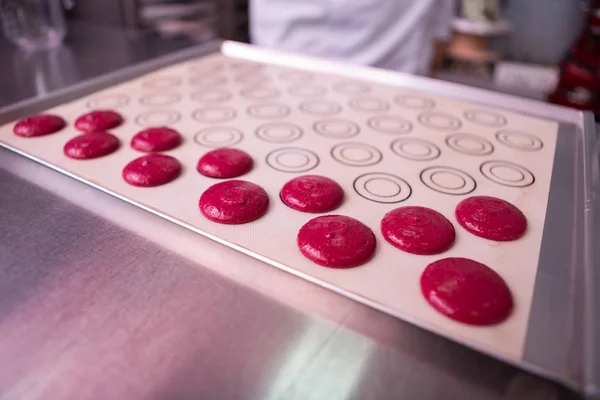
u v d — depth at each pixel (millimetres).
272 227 243
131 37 642
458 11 790
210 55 542
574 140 357
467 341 173
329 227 231
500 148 342
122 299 195
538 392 159
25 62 533
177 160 297
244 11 820
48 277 206
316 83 467
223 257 220
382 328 184
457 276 202
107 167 294
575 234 243
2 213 248
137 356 170
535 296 201
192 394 157
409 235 230
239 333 181
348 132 361
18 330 179
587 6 696
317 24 675
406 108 412
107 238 231
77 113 375
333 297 199
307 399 157
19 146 314
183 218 247
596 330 167
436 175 302
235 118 379
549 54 800
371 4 639
